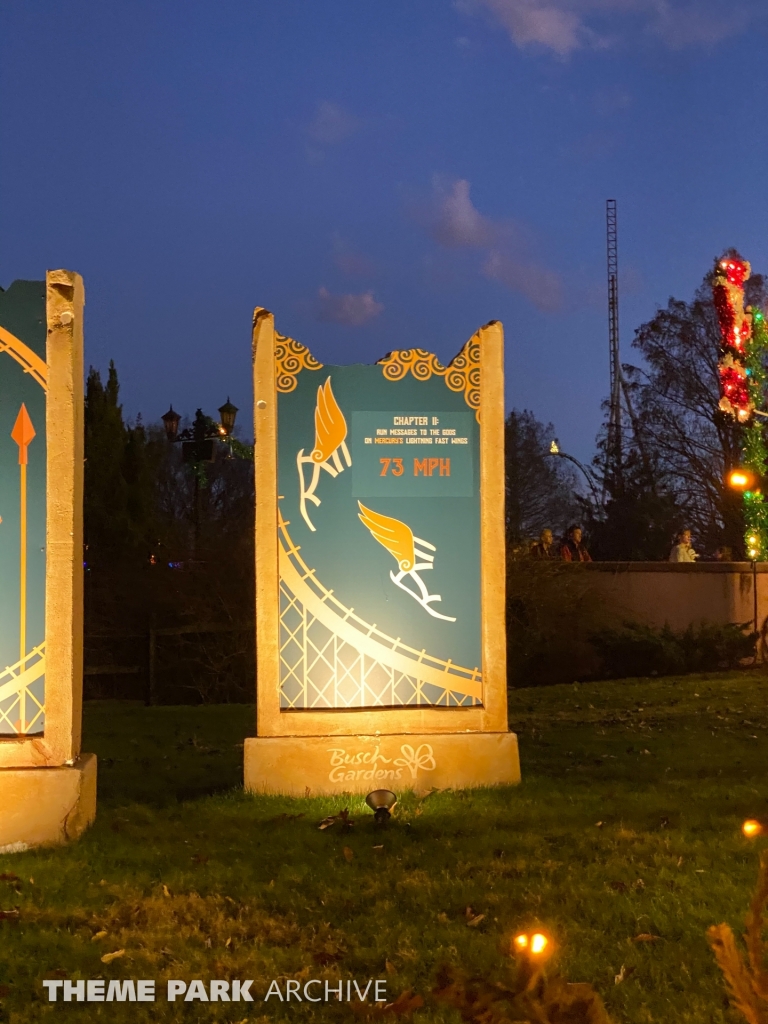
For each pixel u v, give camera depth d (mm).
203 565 15180
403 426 7617
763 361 25859
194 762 9070
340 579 7520
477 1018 2213
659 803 7008
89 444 19547
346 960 4340
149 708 12820
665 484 40719
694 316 43688
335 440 7566
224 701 14539
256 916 4863
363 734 7402
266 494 7484
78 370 6641
